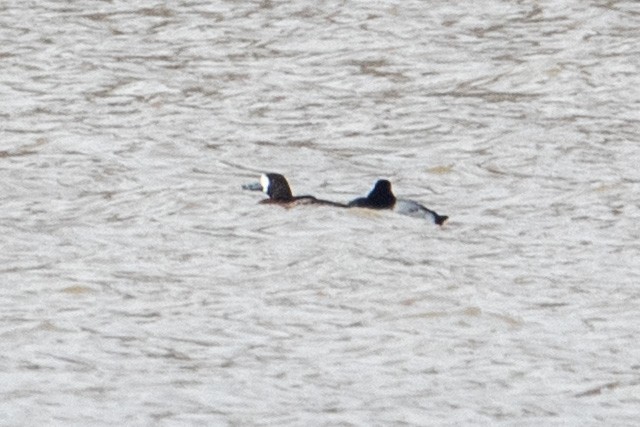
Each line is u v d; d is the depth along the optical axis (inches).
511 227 2089.1
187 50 3065.9
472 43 3093.0
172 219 2113.7
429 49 3056.1
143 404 1551.4
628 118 2613.2
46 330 1731.1
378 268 1910.7
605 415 1541.6
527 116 2630.4
